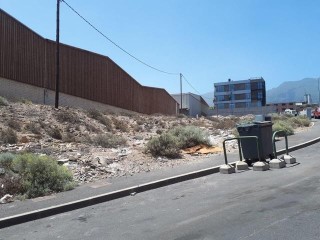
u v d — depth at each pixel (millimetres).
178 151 17438
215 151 18375
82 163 14750
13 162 12727
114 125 31062
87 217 9211
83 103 39906
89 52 41156
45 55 34312
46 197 10945
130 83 50906
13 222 9008
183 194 10797
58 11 30359
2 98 25938
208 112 110750
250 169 14000
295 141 21641
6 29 28984
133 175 13633
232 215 8102
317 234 6562
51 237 7812
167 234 7277
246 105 164875
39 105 28797
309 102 159750
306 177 11586
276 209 8258
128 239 7234
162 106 62156
